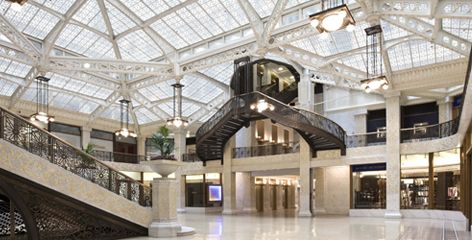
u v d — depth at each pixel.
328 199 21.62
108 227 9.36
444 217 15.52
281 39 13.74
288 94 23.30
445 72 15.88
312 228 12.20
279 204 27.81
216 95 24.25
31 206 8.14
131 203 9.74
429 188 16.52
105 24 16.97
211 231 11.36
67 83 21.59
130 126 27.52
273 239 9.48
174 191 10.49
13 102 20.73
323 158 19.14
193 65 17.22
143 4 15.84
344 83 19.08
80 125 24.73
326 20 7.32
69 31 17.20
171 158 10.55
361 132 21.27
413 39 14.77
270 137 27.00
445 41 13.02
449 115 18.58
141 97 23.08
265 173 22.30
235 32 16.53
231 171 22.02
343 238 9.59
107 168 9.37
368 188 18.53
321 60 16.58
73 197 8.49
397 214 16.73
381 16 12.08
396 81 17.27
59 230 8.53
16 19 15.62
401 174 17.38
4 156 7.52
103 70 16.69
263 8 14.28
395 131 17.30
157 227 9.92
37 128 8.12
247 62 18.84
